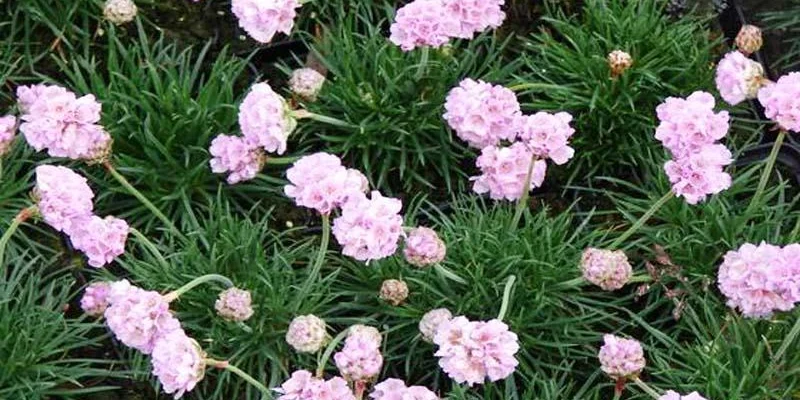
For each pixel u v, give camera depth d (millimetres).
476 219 445
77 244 373
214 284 428
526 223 445
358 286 445
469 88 405
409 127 473
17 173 466
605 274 381
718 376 407
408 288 433
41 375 421
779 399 408
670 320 444
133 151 470
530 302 435
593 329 445
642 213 466
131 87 469
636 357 361
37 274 441
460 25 419
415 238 383
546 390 408
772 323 421
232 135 461
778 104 379
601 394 435
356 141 471
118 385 435
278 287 431
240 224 450
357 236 352
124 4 460
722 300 443
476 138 405
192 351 351
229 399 432
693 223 453
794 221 462
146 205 441
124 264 436
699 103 380
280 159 450
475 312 433
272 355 425
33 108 391
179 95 465
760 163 462
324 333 381
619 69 446
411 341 433
